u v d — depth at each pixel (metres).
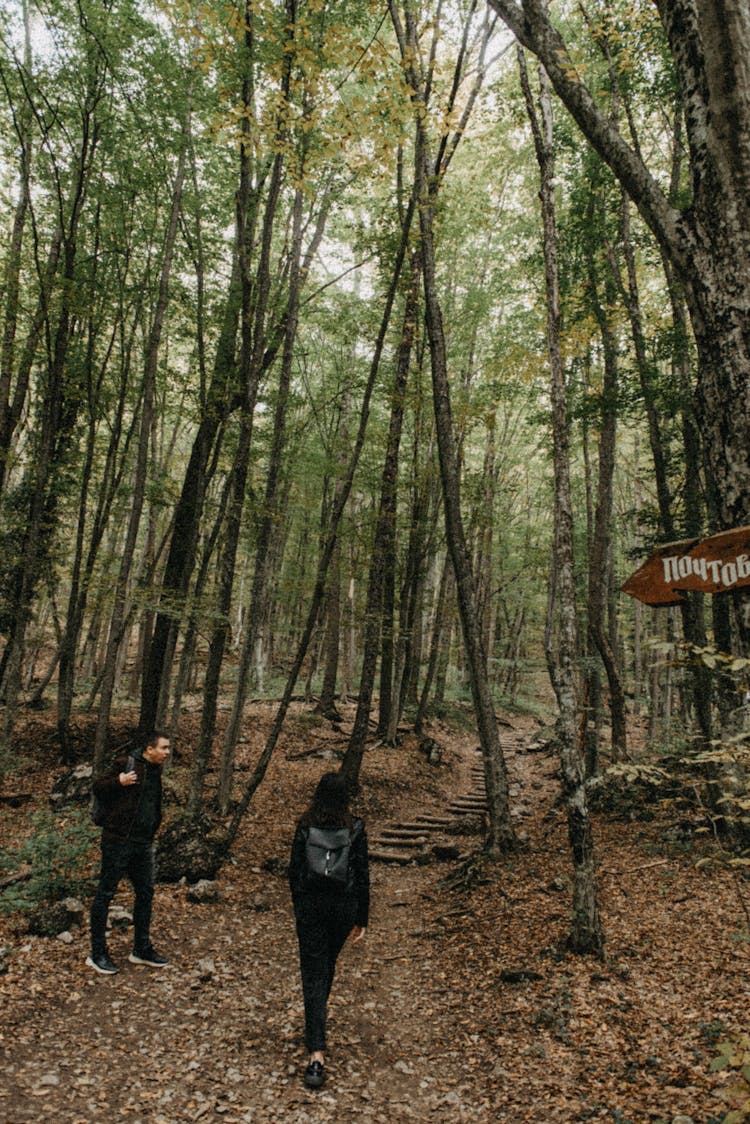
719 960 4.79
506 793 9.05
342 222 15.55
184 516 11.90
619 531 18.58
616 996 4.47
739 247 2.42
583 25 11.21
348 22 9.48
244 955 5.51
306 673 24.61
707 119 2.50
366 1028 4.43
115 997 4.41
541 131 7.04
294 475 15.40
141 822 4.90
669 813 9.30
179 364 16.92
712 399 2.47
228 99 6.61
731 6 2.46
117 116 10.83
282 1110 3.34
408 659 17.94
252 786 8.28
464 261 17.44
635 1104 3.22
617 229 11.92
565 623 5.79
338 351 18.61
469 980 5.24
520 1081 3.63
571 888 7.04
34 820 8.53
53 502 13.55
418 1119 3.34
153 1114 3.20
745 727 2.82
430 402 14.40
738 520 2.36
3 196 11.62
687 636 8.44
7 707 9.87
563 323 11.60
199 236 10.75
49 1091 3.27
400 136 6.29
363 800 12.27
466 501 16.64
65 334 10.27
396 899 7.94
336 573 16.91
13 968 4.54
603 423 11.65
